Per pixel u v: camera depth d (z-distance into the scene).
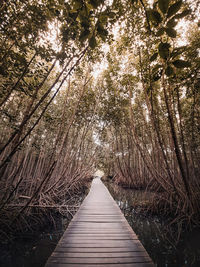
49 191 6.39
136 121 10.31
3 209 3.92
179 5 0.85
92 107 9.94
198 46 3.75
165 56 1.08
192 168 5.61
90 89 8.98
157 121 5.93
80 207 5.89
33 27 2.63
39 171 8.21
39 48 2.71
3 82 3.17
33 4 2.58
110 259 2.57
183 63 1.04
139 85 8.88
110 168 22.06
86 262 2.48
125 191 11.52
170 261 3.12
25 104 5.58
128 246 2.99
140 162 11.55
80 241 3.18
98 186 12.82
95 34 1.14
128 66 7.27
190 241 3.84
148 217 5.70
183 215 4.62
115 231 3.71
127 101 9.59
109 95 10.36
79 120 9.23
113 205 6.26
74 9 1.12
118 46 5.88
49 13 2.38
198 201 4.93
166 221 5.20
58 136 5.76
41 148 7.94
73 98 8.45
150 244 3.79
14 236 3.80
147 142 11.05
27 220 4.43
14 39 2.70
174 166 5.49
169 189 5.81
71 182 9.60
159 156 5.69
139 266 2.41
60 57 2.72
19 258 3.16
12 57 2.72
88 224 4.16
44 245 3.66
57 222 5.10
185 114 6.70
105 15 1.09
